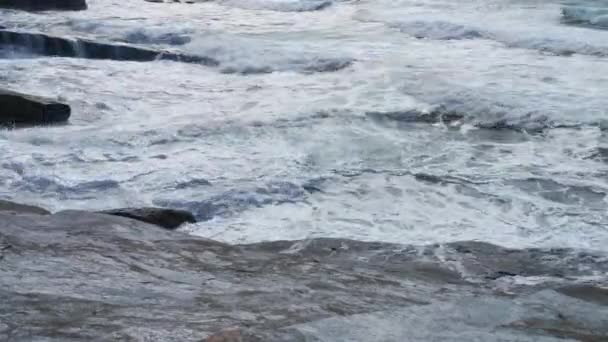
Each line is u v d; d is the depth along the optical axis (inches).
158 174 393.4
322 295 197.8
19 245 220.5
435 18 898.1
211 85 628.1
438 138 470.3
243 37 807.1
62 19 936.9
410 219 345.7
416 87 578.6
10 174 390.3
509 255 298.4
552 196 376.2
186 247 253.1
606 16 877.2
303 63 682.2
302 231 329.1
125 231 265.1
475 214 353.1
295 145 447.5
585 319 177.3
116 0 1141.1
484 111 516.7
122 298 173.8
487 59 690.2
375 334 146.9
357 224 339.3
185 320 155.4
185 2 1144.2
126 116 530.3
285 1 1093.8
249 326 153.8
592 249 311.0
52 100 515.2
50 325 145.9
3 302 159.9
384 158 430.9
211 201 355.9
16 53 772.6
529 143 464.4
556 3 1003.3
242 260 247.3
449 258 291.9
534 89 574.2
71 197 361.4
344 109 520.7
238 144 448.5
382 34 834.8
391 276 250.8
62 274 192.2
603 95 557.6
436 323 158.2
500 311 174.2
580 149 451.5
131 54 753.0
